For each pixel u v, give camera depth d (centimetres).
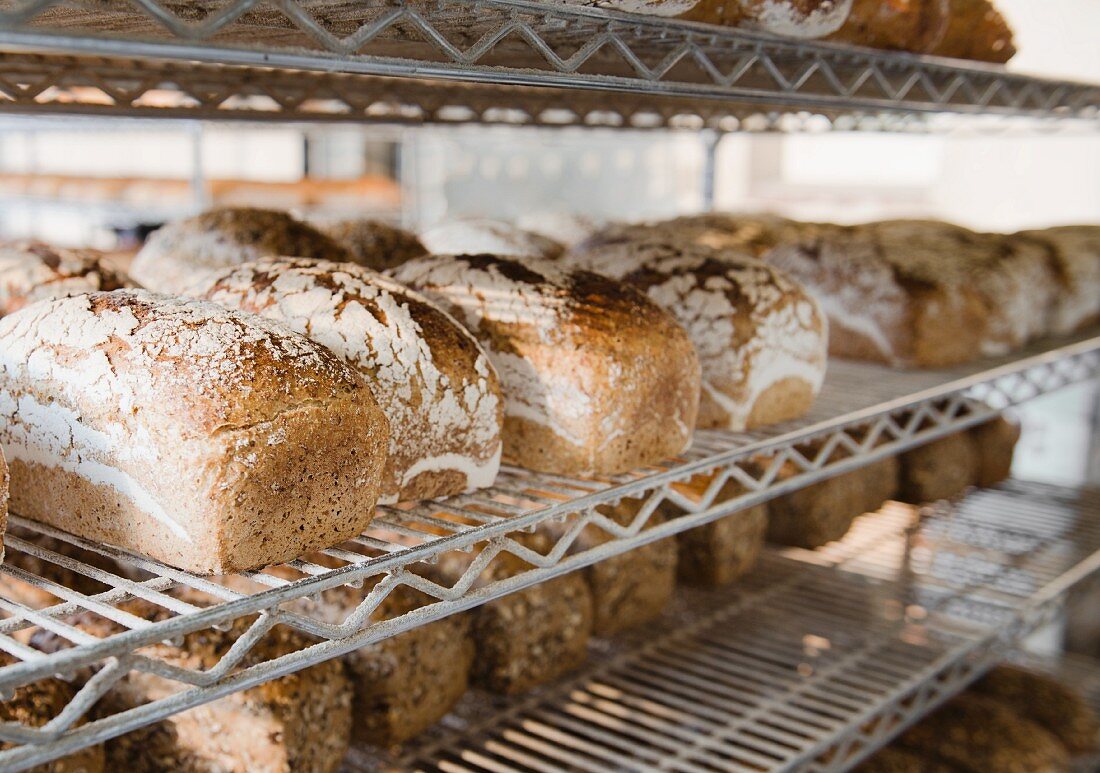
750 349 110
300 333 84
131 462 76
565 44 92
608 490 89
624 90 82
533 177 312
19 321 83
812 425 110
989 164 265
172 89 116
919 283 143
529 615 115
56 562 77
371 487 82
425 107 134
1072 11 234
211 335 78
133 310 81
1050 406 226
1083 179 250
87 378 78
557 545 86
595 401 94
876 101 101
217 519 75
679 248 117
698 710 129
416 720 107
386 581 76
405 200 286
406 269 104
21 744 64
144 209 274
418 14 72
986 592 167
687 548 136
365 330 87
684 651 144
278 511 77
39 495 81
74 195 283
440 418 88
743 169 319
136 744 95
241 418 75
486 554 82
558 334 95
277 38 87
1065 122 176
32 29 61
